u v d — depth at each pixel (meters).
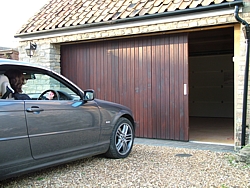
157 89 7.10
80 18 7.71
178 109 6.85
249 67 5.55
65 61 8.41
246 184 3.80
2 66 3.70
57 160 4.05
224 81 13.26
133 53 7.39
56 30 7.73
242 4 5.49
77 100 4.51
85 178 4.11
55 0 9.57
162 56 7.01
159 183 3.86
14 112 3.45
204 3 5.97
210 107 13.61
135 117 7.39
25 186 3.79
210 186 3.73
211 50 13.19
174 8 6.32
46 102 3.92
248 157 4.73
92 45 7.97
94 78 7.96
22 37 8.40
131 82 7.43
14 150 3.45
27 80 4.36
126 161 4.99
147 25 6.68
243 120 5.53
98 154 4.95
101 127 4.79
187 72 6.70
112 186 3.78
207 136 7.68
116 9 7.48
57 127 3.99
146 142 6.76
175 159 5.10
